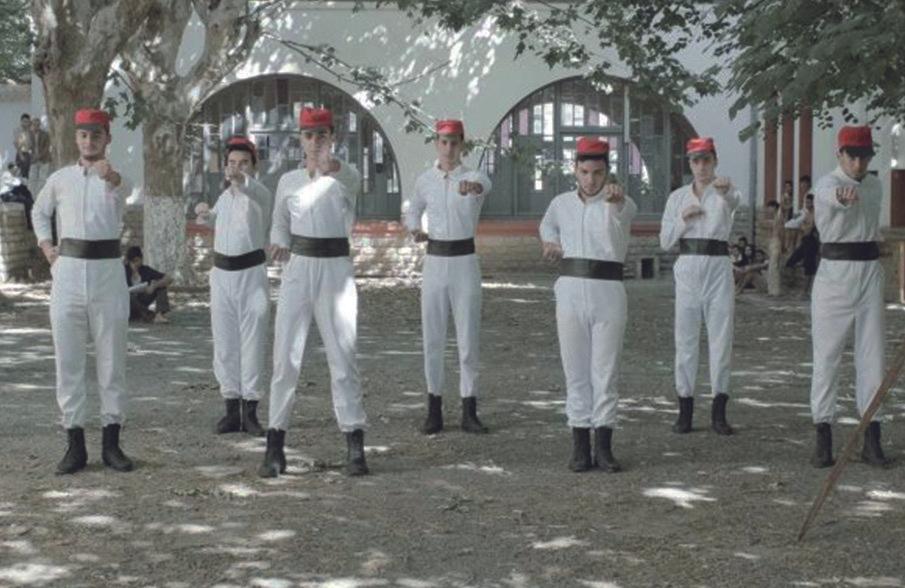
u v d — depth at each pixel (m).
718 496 9.41
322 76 30.70
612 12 17.44
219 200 11.66
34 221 10.05
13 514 8.84
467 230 11.69
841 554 8.04
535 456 10.72
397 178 31.45
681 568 7.76
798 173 28.19
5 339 17.98
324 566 7.77
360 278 29.53
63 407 10.00
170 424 11.94
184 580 7.50
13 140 31.94
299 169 10.12
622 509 9.05
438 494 9.44
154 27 23.95
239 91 31.28
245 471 10.11
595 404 10.17
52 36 20.73
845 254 10.33
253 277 11.50
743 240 26.09
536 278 29.30
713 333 11.66
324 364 15.42
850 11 10.02
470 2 17.27
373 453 10.79
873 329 10.35
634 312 22.14
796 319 21.05
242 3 24.11
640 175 31.52
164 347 17.20
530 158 27.75
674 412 12.66
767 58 10.48
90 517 8.77
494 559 7.91
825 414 10.30
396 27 30.55
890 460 10.50
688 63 29.50
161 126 24.41
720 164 30.94
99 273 9.92
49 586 7.41
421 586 7.44
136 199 30.53
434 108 30.81
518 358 16.41
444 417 12.30
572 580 7.54
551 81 30.78
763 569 7.74
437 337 11.67
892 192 23.80
